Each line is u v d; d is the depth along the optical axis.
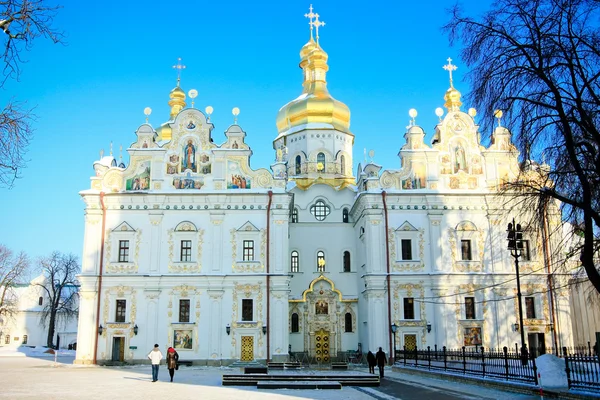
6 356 76.31
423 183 58.03
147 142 57.28
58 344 99.38
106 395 26.48
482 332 55.03
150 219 55.56
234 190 56.31
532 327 55.28
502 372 31.05
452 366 39.81
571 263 43.69
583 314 62.16
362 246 60.00
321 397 26.70
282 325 53.66
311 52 76.44
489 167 58.44
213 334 53.50
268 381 33.03
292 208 63.44
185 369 49.25
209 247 55.16
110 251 54.88
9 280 86.44
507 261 56.47
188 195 55.88
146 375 40.44
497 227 57.03
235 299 54.25
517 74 24.86
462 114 59.34
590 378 25.55
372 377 32.97
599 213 25.08
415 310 55.31
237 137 57.50
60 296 103.50
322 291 61.75
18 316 104.00
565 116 23.91
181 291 54.34
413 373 43.12
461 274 55.81
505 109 25.28
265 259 54.97
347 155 72.50
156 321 53.66
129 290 54.22
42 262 94.38
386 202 57.09
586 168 24.77
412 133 59.06
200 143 57.41
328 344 60.72
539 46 24.19
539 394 25.28
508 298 55.72
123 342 53.44
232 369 49.09
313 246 64.25
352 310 61.66
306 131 71.44
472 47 25.55
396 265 56.09
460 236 56.84
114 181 56.41
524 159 25.78
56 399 24.66
